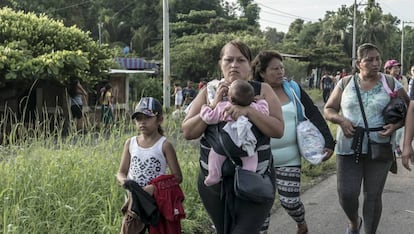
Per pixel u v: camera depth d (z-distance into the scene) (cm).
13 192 479
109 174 578
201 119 345
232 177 345
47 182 523
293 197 482
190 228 552
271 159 358
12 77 1495
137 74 2841
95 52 1819
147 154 418
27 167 542
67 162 576
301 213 493
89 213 516
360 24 7112
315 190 787
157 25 6688
